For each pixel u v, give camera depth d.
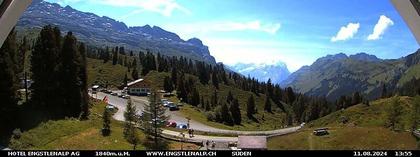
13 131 44.34
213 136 59.66
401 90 101.50
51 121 49.06
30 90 55.03
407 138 51.81
